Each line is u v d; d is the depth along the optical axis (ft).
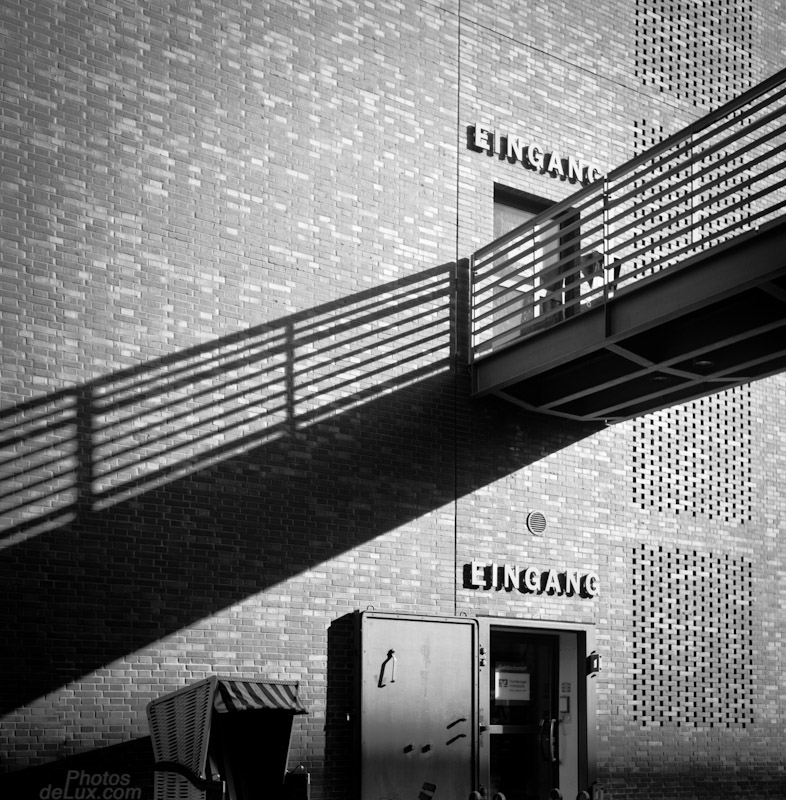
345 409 45.78
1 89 39.88
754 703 56.29
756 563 57.88
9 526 37.70
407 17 50.65
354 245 47.19
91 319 40.45
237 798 35.27
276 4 46.85
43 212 40.06
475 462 49.03
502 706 49.60
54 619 37.96
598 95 56.59
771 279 36.01
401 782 44.04
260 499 42.96
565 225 55.31
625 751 51.19
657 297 40.27
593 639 51.08
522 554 49.57
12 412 38.37
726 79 62.44
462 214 50.70
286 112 46.32
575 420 52.65
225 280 43.62
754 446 59.26
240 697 34.68
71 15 41.75
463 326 49.83
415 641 45.60
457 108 51.44
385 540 45.78
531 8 54.95
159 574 40.24
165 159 43.01
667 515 55.01
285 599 42.80
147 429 40.93
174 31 44.06
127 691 38.86
